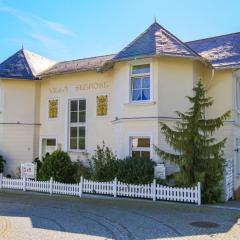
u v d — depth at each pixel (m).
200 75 19.38
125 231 10.28
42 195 17.11
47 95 23.47
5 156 23.19
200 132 15.21
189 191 14.47
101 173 17.14
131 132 18.34
